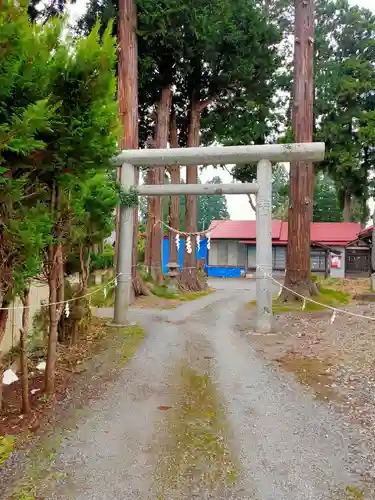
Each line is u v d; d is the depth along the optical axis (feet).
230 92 68.18
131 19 46.73
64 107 14.15
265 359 24.95
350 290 63.67
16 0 11.93
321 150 30.68
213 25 54.08
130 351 26.30
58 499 10.79
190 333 32.35
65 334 27.20
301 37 47.37
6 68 11.75
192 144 67.62
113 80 15.38
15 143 11.34
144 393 18.90
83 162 14.84
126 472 12.14
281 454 13.26
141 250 91.71
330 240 96.37
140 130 71.92
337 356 25.35
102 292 47.29
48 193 16.15
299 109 47.44
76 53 14.11
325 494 11.10
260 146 31.71
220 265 105.50
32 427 14.97
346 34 90.02
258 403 17.74
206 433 14.79
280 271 99.76
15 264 13.55
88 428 15.06
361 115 84.99
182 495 11.03
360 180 93.86
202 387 19.84
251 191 32.35
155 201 65.62
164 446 13.76
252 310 45.29
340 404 17.54
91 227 22.76
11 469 12.19
